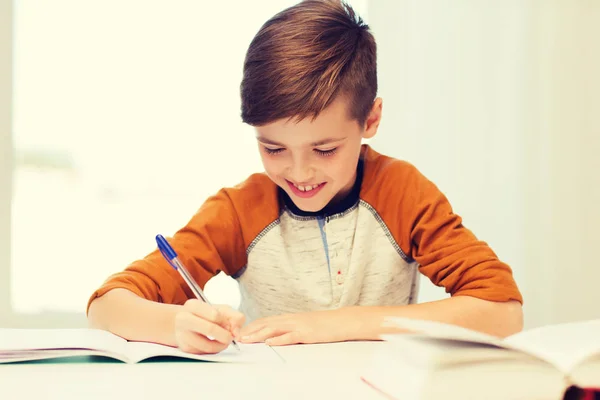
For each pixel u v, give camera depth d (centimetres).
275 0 209
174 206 212
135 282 96
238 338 83
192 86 211
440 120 214
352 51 101
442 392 49
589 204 195
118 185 210
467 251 104
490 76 211
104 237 209
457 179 213
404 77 213
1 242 203
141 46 210
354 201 117
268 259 116
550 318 202
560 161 201
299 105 92
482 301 94
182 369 65
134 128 211
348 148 100
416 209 112
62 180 208
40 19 206
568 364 43
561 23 200
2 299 201
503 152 210
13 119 205
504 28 209
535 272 205
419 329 52
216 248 113
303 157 96
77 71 208
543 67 203
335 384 58
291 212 117
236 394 53
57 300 204
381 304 117
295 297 116
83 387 56
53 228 206
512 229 208
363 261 115
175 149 212
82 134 209
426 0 212
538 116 204
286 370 64
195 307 75
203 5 210
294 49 96
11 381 59
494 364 49
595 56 193
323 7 105
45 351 67
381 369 56
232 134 212
